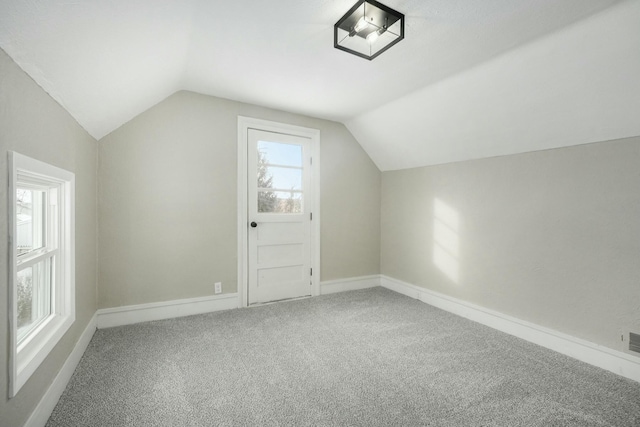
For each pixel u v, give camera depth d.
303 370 1.84
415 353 2.06
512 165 2.42
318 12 1.56
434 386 1.68
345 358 1.99
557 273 2.13
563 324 2.09
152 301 2.60
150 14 1.38
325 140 3.49
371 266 3.85
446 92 2.41
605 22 1.46
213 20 1.63
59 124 1.54
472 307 2.71
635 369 1.75
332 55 2.03
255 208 3.08
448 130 2.69
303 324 2.56
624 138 1.80
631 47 1.48
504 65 1.96
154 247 2.60
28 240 1.50
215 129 2.84
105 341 2.17
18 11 0.92
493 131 2.39
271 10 1.54
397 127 3.11
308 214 3.40
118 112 2.20
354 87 2.54
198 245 2.78
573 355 2.02
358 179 3.74
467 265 2.78
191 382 1.69
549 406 1.52
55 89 1.42
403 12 1.53
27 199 1.49
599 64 1.62
